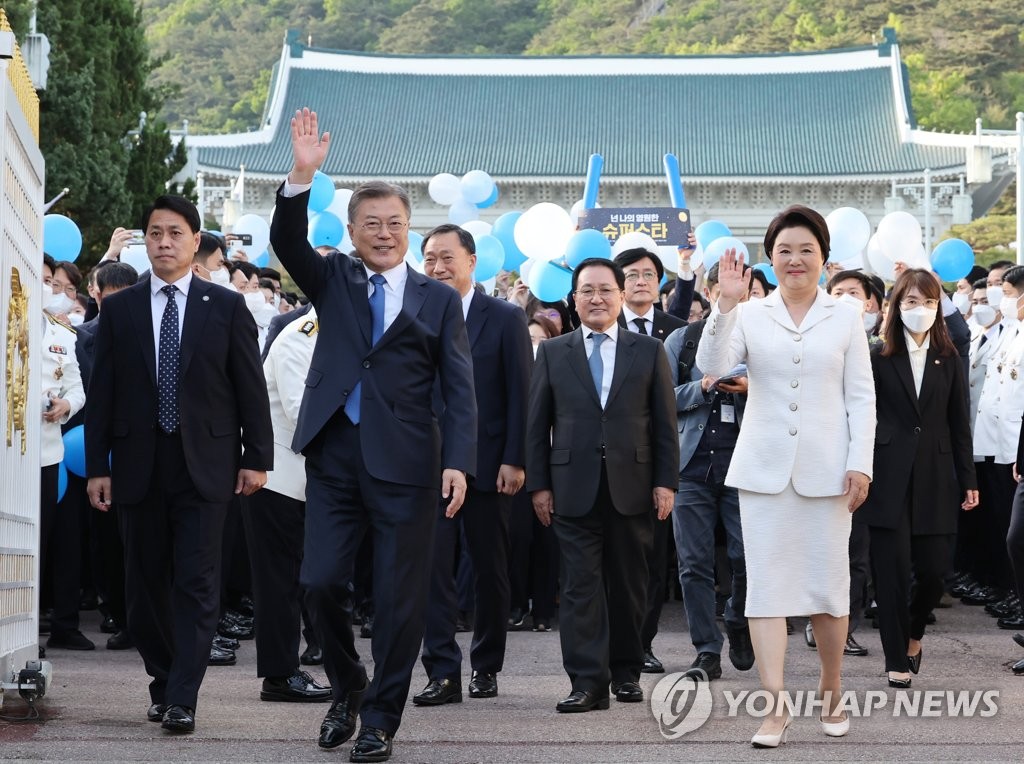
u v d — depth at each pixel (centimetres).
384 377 1129
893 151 10981
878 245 2598
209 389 1230
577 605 1334
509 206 11156
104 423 1231
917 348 1533
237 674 1592
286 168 10506
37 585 1394
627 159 11181
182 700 1173
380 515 1116
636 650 1377
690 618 1554
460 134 11550
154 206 1239
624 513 1338
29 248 1345
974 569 2261
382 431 1116
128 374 1226
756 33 19012
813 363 1191
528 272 2892
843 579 1189
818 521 1184
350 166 11081
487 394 1475
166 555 1241
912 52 17462
